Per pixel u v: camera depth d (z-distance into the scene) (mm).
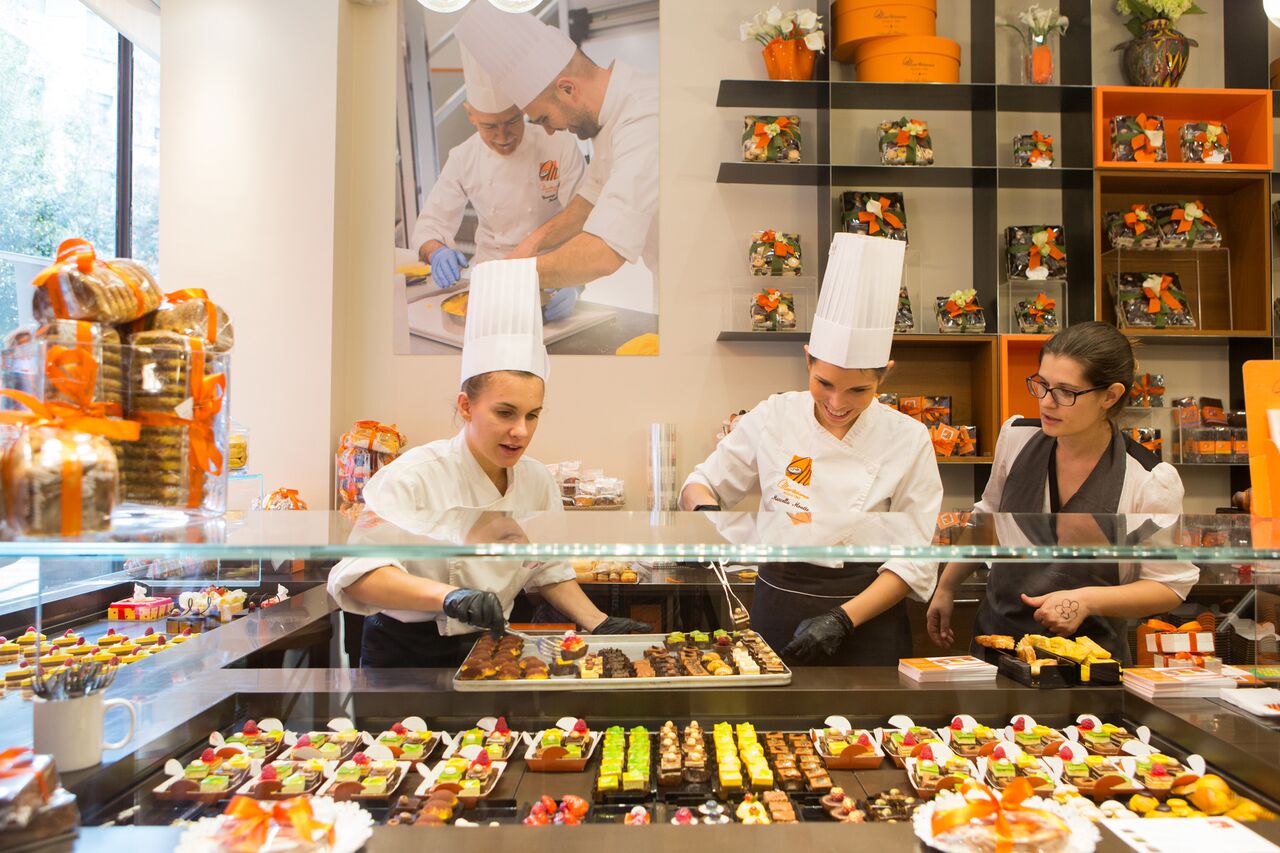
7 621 1600
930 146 3639
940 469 3816
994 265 3635
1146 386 3604
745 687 1479
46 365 1006
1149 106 3695
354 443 3447
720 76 3836
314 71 3633
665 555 1207
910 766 1332
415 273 3795
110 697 1387
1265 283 3633
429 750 1382
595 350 3801
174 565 1625
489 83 3797
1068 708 1493
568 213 3805
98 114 3625
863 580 1580
